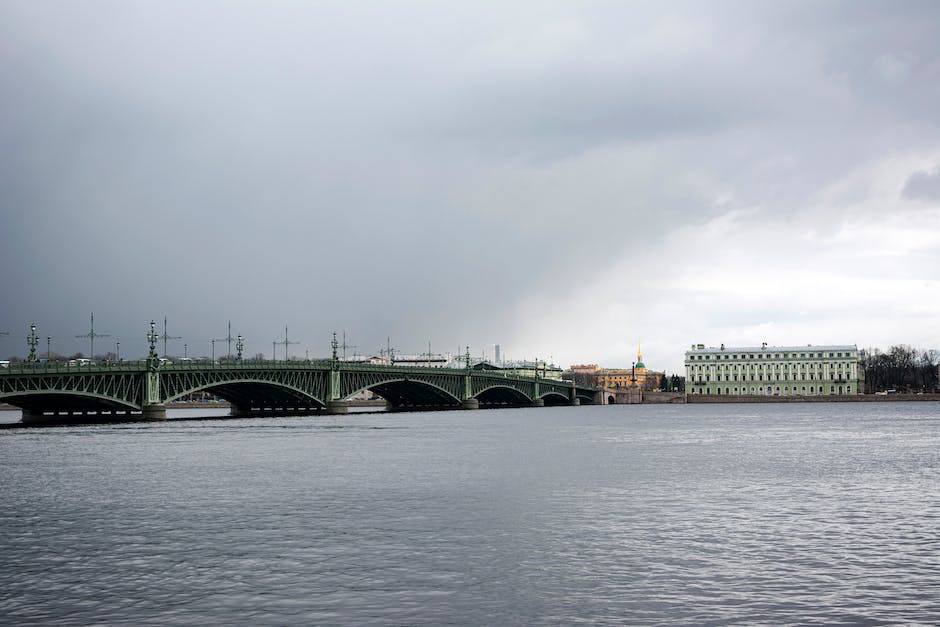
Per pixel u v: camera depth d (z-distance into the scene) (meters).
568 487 66.94
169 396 159.25
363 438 128.00
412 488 66.44
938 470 79.62
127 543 45.59
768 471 78.88
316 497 61.66
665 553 42.72
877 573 38.84
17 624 32.44
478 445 113.75
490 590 36.41
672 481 70.81
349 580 37.97
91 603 34.91
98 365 145.88
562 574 38.84
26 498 61.75
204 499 60.94
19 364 130.25
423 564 40.69
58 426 155.25
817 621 32.34
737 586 36.84
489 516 53.25
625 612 33.44
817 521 51.41
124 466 83.50
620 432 148.12
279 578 38.34
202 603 34.81
